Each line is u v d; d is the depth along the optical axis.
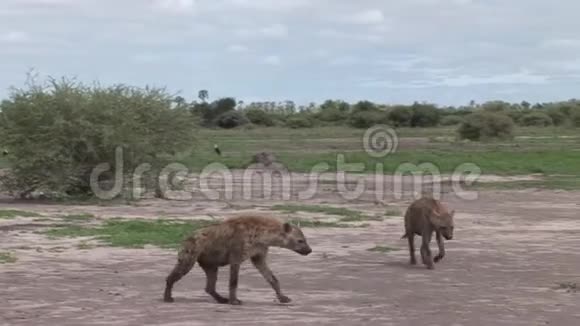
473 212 28.75
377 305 12.73
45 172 33.16
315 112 136.75
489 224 25.06
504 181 42.03
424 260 16.59
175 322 11.27
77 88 34.44
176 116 35.16
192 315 11.74
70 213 27.30
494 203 32.16
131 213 27.67
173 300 12.85
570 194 35.88
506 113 100.62
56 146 32.97
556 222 25.67
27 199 33.59
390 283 14.85
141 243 19.67
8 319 11.46
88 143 32.91
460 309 12.45
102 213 27.61
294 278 15.32
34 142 33.16
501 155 58.72
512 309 12.47
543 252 19.05
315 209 28.45
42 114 33.03
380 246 19.77
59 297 13.16
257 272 15.85
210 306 12.45
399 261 17.55
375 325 11.23
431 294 13.77
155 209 29.17
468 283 14.91
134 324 11.13
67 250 18.59
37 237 20.66
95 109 33.38
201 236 12.53
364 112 127.69
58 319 11.48
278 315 11.82
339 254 18.50
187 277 15.20
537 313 12.16
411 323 11.38
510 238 21.69
